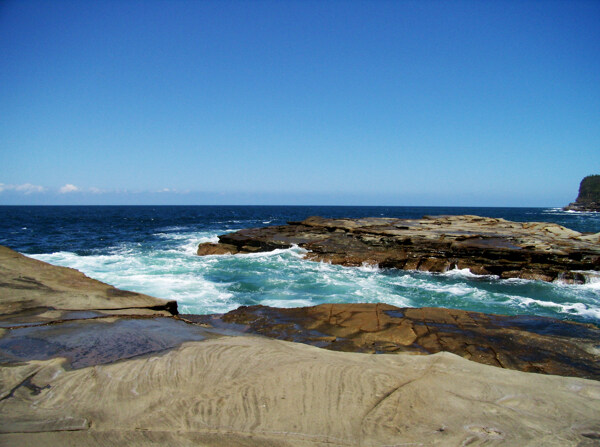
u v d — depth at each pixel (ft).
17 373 12.19
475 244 55.06
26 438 8.81
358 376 12.14
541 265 50.34
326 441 8.87
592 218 223.51
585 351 21.06
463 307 35.83
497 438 8.97
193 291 38.50
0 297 21.70
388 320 26.16
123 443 8.81
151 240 84.79
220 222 157.48
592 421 9.76
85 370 12.50
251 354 13.89
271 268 52.39
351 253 59.16
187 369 12.54
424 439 8.94
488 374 12.69
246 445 8.76
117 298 23.44
